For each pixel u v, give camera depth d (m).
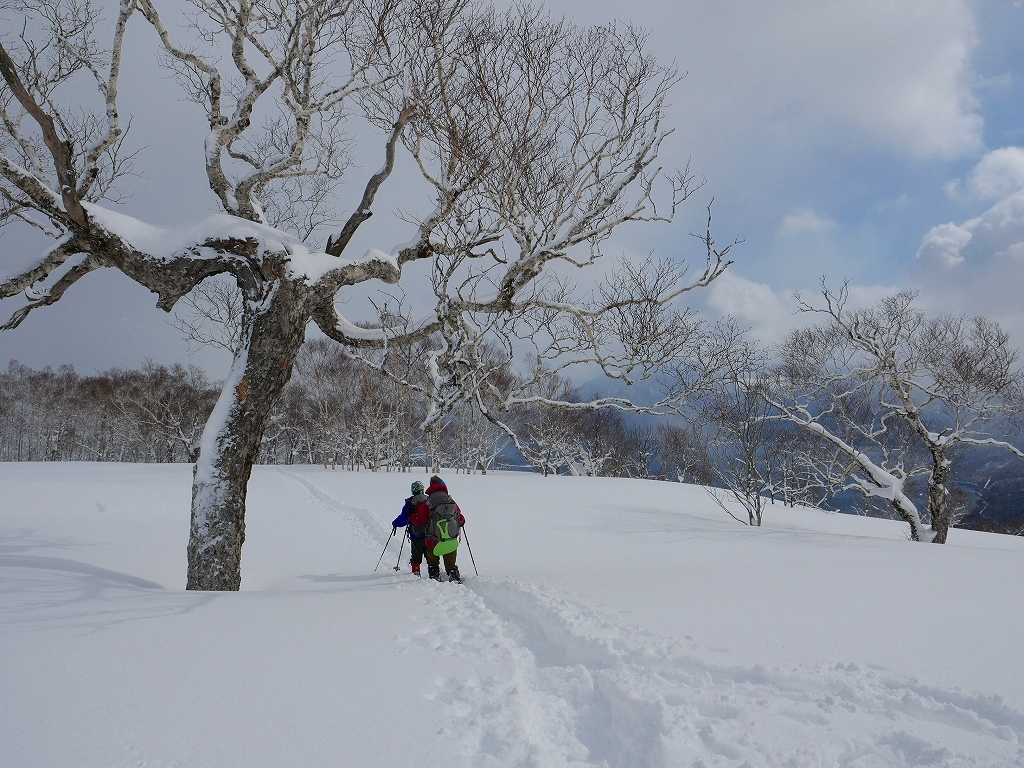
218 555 7.09
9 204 8.62
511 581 6.58
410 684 3.14
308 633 4.11
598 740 2.76
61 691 2.88
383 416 40.22
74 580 6.22
